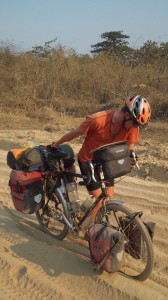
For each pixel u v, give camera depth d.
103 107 16.95
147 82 18.22
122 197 7.19
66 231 5.29
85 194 7.36
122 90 18.33
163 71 19.09
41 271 4.73
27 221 6.08
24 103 18.00
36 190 5.29
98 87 19.53
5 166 9.30
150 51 20.62
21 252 5.14
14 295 4.35
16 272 4.73
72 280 4.54
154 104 15.72
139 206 6.80
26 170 5.32
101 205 4.70
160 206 6.74
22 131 13.56
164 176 8.26
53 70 20.12
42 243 5.33
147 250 4.32
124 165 4.43
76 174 5.01
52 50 21.91
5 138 12.26
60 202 5.20
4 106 17.97
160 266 4.86
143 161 8.94
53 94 19.00
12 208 6.59
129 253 4.66
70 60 20.94
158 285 4.43
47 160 5.24
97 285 4.41
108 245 4.35
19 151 5.52
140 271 4.64
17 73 20.14
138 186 7.80
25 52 22.30
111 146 4.41
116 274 4.57
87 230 4.71
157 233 5.74
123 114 4.47
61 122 15.36
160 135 12.70
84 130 4.69
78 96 19.34
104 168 4.39
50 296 4.31
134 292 4.25
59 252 5.07
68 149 5.29
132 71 19.53
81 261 4.86
